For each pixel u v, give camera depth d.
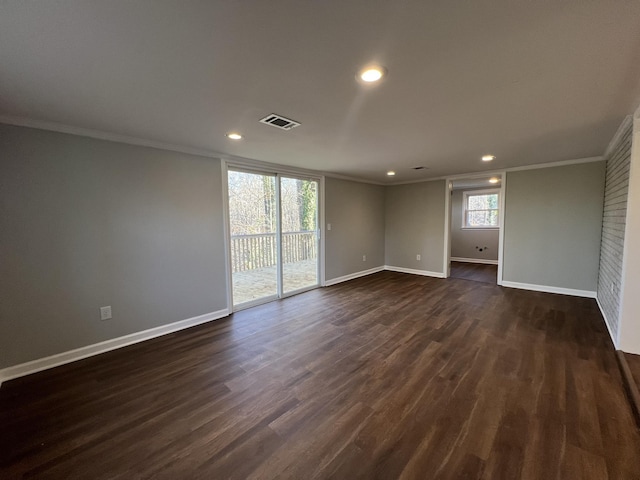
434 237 5.94
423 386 2.13
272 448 1.57
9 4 1.03
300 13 1.11
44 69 1.52
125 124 2.42
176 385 2.18
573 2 1.07
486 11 1.11
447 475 1.39
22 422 1.79
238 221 4.01
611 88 1.80
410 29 1.22
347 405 1.92
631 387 2.03
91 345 2.68
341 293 4.74
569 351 2.63
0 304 2.25
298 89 1.79
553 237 4.51
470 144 3.16
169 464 1.48
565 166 4.32
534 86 1.77
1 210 2.24
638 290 2.52
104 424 1.77
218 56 1.42
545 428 1.69
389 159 3.95
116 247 2.81
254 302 4.12
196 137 2.82
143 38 1.26
